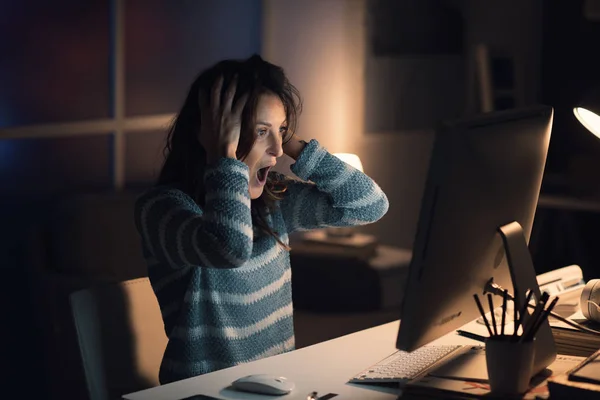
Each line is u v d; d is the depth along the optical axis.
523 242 1.74
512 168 1.69
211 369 2.11
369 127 5.49
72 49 4.00
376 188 2.47
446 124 1.50
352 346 2.06
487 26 6.06
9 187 3.85
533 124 1.77
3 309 3.88
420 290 1.55
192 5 4.49
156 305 2.22
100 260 3.65
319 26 5.14
